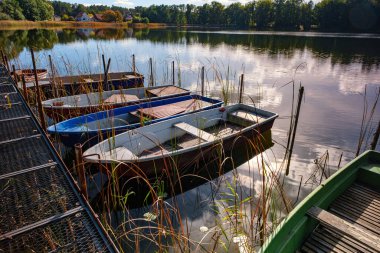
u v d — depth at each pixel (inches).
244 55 854.5
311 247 126.3
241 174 223.0
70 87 387.2
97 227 104.0
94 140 231.6
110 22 2738.7
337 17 2043.6
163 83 504.1
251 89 475.8
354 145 276.5
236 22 2915.8
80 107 275.7
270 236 110.0
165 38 1414.9
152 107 295.9
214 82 514.0
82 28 2160.4
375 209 151.9
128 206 182.1
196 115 269.0
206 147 213.3
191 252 143.3
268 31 2151.8
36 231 103.4
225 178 216.8
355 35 1660.9
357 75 593.0
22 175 136.2
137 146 217.3
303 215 129.8
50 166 143.0
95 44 1028.5
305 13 2331.4
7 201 119.0
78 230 103.0
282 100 420.5
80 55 765.3
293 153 260.5
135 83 438.3
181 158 201.3
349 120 342.0
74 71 562.3
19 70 450.3
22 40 1017.5
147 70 608.4
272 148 271.9
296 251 124.2
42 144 168.6
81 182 115.8
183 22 3208.7
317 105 398.6
